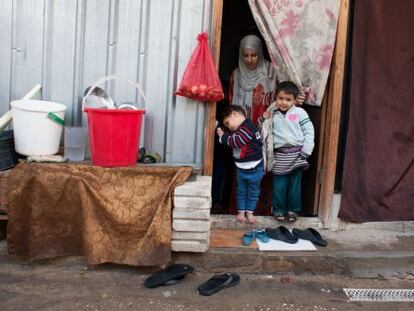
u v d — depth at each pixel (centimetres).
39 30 400
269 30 415
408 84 434
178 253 387
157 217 368
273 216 448
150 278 367
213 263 387
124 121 367
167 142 419
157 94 414
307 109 480
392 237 441
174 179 375
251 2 409
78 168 370
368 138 436
